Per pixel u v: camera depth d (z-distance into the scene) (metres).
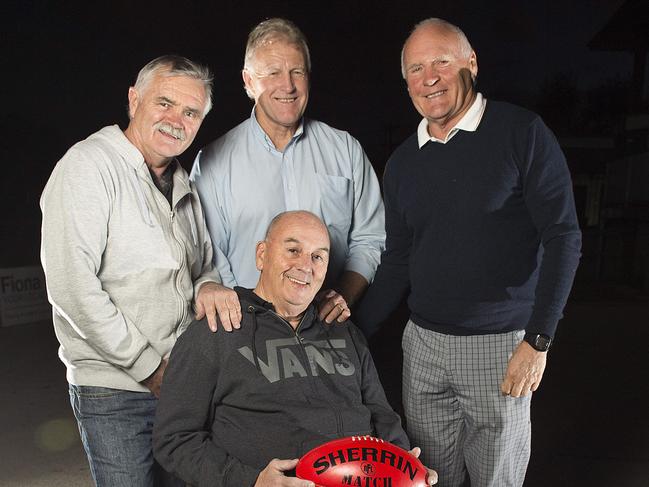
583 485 3.80
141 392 2.05
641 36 17.91
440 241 2.38
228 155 2.56
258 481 1.68
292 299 1.97
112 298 2.00
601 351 7.65
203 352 1.90
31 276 9.99
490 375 2.36
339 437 1.90
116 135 2.05
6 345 8.20
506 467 2.44
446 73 2.25
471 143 2.28
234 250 2.61
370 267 2.73
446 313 2.40
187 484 1.89
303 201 2.60
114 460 2.02
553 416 5.09
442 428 2.55
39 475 3.99
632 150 16.50
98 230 1.91
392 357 7.26
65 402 5.61
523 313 2.34
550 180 2.16
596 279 16.69
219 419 1.91
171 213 2.12
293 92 2.43
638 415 5.12
